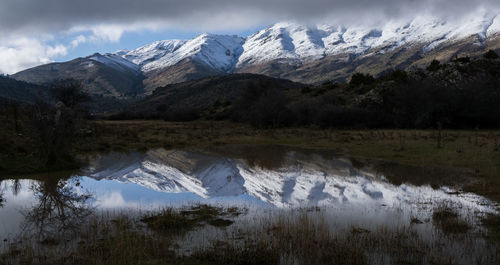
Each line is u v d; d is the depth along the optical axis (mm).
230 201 12773
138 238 8617
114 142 33344
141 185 15867
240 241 8516
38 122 19312
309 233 8727
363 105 53500
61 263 7234
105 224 9859
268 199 13070
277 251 7871
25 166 18359
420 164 19297
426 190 13656
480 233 8805
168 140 36594
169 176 18125
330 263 7305
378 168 18938
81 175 18031
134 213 11094
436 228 9289
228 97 143000
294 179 16953
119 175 18297
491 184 13922
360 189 14352
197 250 7988
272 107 56344
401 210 11141
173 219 9945
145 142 34844
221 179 17250
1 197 13242
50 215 10891
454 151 22250
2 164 17719
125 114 104312
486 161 18578
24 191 14273
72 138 21203
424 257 7512
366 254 7703
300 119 55750
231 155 26109
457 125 44250
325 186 15156
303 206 11938
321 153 26156
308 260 7473
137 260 7438
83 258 7469
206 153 27391
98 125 47125
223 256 7535
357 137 35500
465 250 7797
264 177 17609
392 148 25406
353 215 10703
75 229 9477
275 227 9406
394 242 8289
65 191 14422
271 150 28781
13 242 8594
